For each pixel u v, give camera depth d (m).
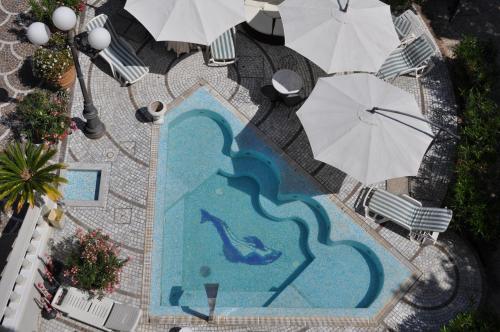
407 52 16.36
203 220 13.71
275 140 14.70
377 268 13.20
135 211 13.14
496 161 14.38
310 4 14.57
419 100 16.09
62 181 11.59
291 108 15.39
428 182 14.41
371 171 12.24
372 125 12.55
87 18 16.45
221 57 15.61
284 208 13.86
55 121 13.53
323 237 13.55
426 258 13.17
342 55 13.99
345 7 14.21
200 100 15.20
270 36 16.42
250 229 13.74
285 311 12.11
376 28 14.55
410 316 12.28
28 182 11.41
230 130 14.80
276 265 13.28
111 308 11.36
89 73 15.30
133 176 13.66
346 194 13.97
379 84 13.66
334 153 12.40
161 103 14.25
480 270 13.12
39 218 11.93
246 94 15.51
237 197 14.18
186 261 13.08
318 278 12.95
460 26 18.19
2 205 12.86
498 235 13.01
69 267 11.51
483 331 11.18
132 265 12.39
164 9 14.05
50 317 11.41
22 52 15.49
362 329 12.03
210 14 14.19
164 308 11.86
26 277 11.05
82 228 12.72
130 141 14.22
